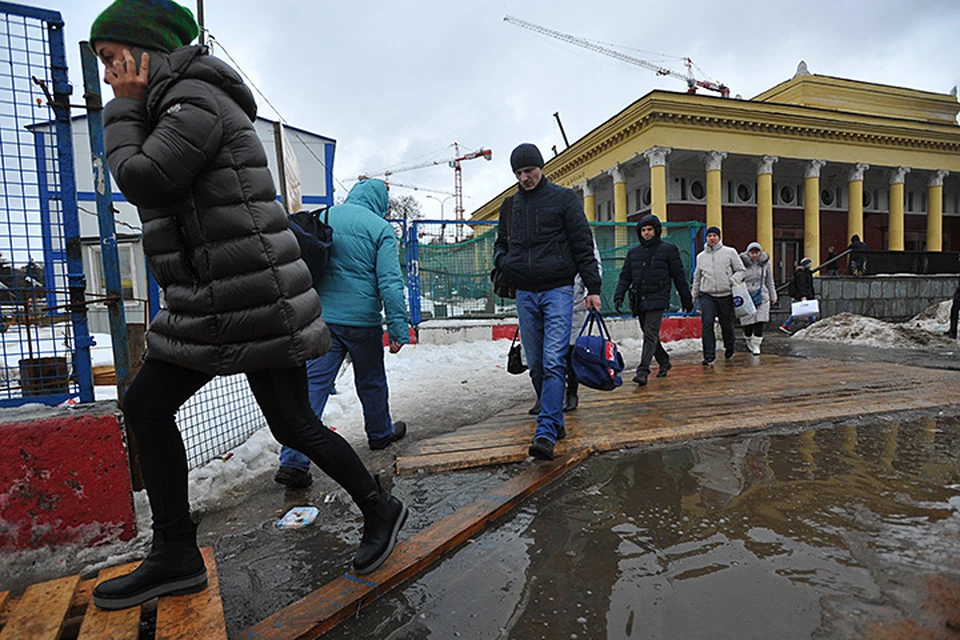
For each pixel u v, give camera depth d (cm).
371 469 333
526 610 179
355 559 199
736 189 2386
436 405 507
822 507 251
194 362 173
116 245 263
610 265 1001
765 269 860
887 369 643
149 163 151
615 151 2150
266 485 316
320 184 1095
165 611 172
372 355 347
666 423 397
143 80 161
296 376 188
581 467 320
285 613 177
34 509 230
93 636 160
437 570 208
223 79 168
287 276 176
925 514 241
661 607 177
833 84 2641
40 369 253
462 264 949
